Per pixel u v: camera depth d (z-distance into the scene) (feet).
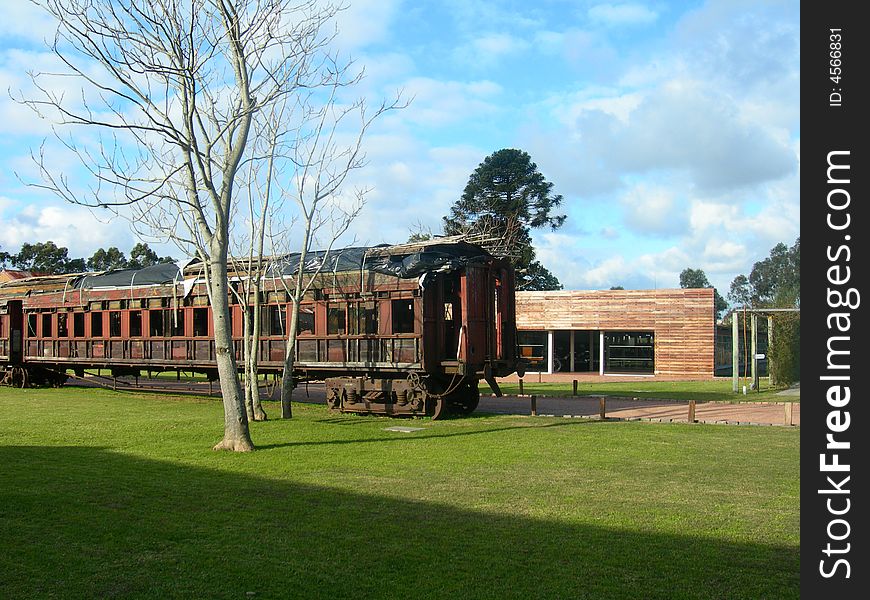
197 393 83.51
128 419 58.80
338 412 64.28
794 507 28.84
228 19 44.45
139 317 85.15
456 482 33.76
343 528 26.00
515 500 30.12
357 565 22.04
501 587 20.17
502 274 64.34
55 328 92.79
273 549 23.59
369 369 62.08
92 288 87.40
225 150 45.42
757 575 21.09
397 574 21.25
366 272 62.59
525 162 171.63
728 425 54.85
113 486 32.86
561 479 34.42
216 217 43.60
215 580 20.76
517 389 95.91
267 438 48.06
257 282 59.72
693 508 28.71
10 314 99.25
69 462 39.04
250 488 32.48
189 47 42.57
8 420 58.23
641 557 22.66
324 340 65.05
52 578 20.93
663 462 38.91
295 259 69.21
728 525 26.22
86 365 89.04
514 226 144.66
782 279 286.05
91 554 23.13
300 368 66.85
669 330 130.93
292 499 30.35
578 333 159.53
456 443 45.73
